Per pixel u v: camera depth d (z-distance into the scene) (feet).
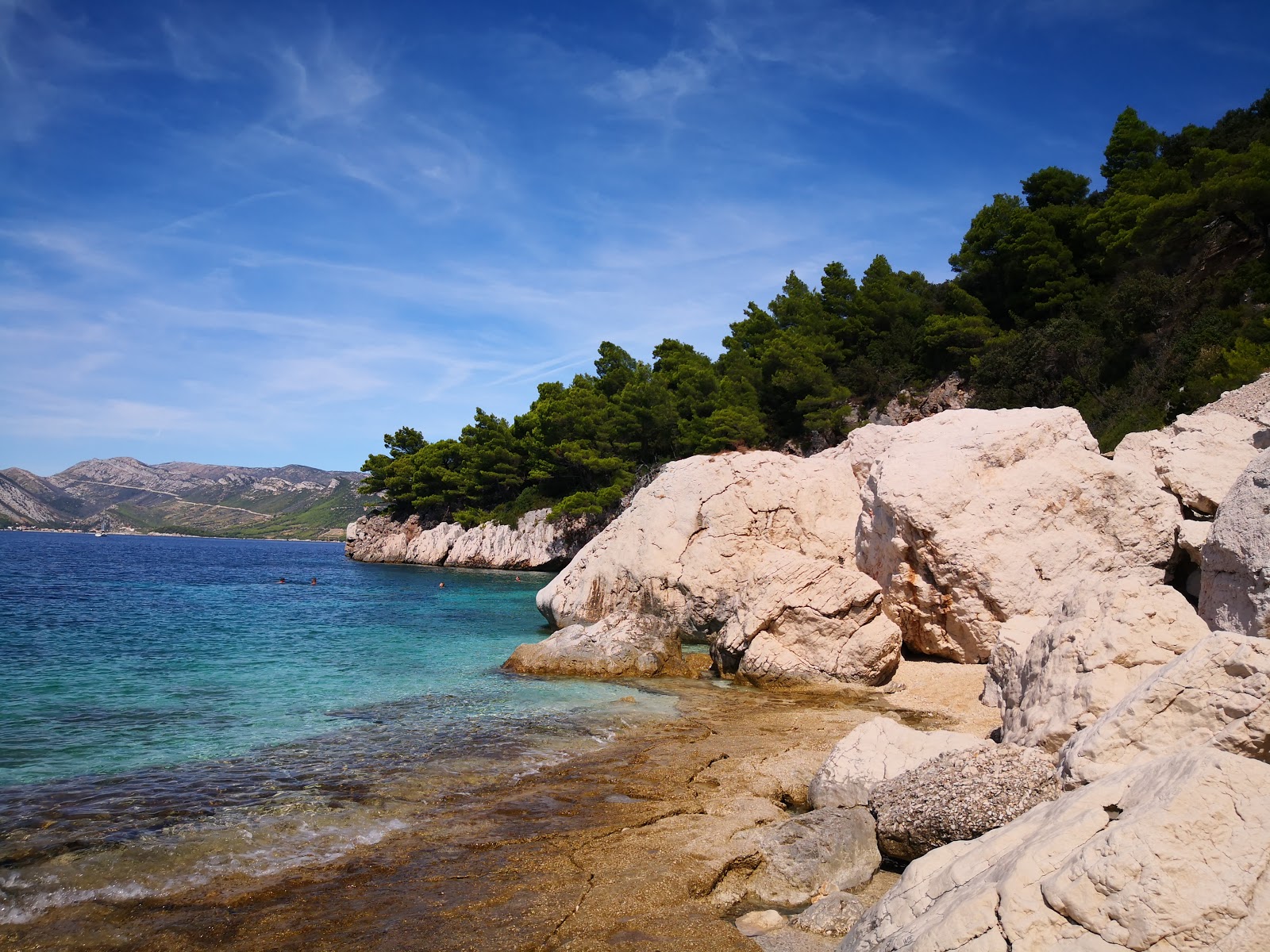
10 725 45.70
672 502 83.10
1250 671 24.22
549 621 92.99
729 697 56.08
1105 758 25.48
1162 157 172.35
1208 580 41.96
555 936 22.58
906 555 61.57
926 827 26.81
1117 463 63.00
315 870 26.89
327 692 56.29
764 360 203.51
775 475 82.38
